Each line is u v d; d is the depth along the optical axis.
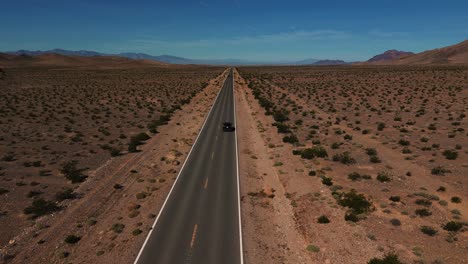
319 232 23.56
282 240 23.16
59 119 67.12
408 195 28.19
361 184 31.58
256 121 67.50
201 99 100.75
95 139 52.22
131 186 33.09
